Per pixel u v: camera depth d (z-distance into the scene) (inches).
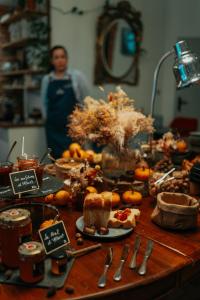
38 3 149.3
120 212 53.0
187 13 194.4
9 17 178.5
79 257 43.8
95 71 174.9
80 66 169.8
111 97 69.2
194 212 51.4
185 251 45.9
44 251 38.2
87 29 168.7
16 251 39.9
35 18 156.6
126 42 184.5
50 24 155.3
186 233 51.4
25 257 36.7
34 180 50.0
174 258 44.0
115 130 63.1
